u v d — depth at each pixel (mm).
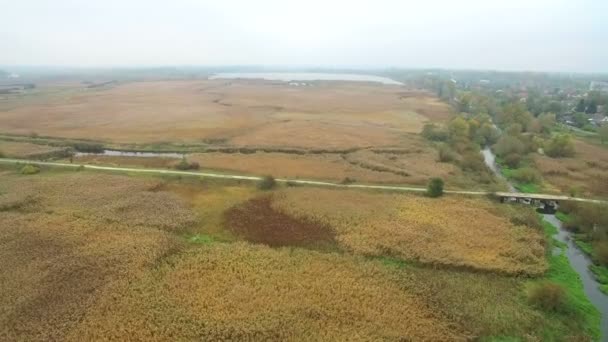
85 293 43219
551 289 44188
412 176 83812
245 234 57812
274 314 40750
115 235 55656
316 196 70938
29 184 73750
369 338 38031
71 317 39656
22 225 57781
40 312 40219
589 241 59750
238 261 50031
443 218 62906
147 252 51188
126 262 49000
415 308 42844
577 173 90938
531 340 39094
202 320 39625
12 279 45188
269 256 51406
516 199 73188
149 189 73625
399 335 38750
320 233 58375
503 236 58062
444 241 56219
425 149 106000
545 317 42531
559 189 80938
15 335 37219
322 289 44938
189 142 109562
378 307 42531
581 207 67875
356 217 62562
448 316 42031
